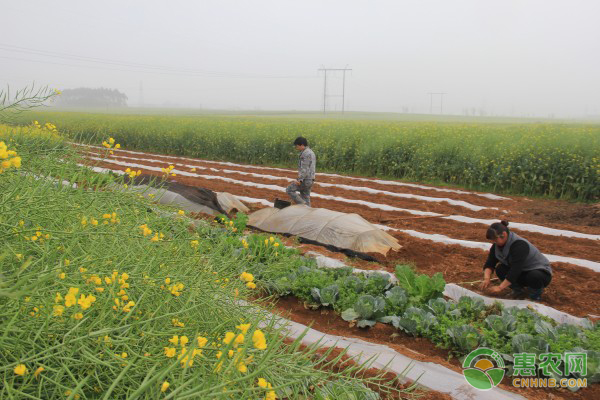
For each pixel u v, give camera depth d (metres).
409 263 7.38
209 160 23.08
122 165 18.53
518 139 16.75
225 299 3.33
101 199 3.97
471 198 13.75
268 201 11.82
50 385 2.18
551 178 13.78
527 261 5.94
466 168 15.65
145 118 37.94
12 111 4.02
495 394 3.92
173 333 2.54
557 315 5.54
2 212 2.72
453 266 7.45
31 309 2.26
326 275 6.36
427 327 4.94
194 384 2.13
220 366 1.98
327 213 8.80
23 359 1.95
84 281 2.56
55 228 3.22
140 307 2.64
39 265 2.54
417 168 16.77
